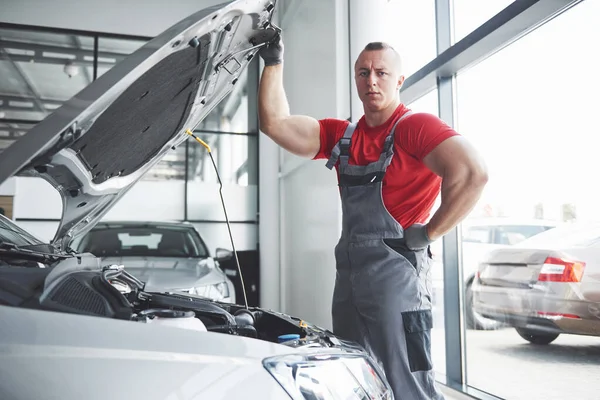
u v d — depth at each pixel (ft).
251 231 18.52
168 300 4.08
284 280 17.90
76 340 2.37
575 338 7.74
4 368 2.22
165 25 18.34
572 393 7.76
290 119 5.73
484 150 9.71
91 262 4.13
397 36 11.66
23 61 17.38
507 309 9.25
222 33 3.36
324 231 13.30
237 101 18.80
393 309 4.70
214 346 2.60
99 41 17.88
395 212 5.02
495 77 9.31
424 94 11.27
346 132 5.41
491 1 8.95
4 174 2.30
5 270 3.01
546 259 8.27
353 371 3.08
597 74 7.06
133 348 2.40
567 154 7.68
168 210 17.81
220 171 18.42
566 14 7.55
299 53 16.30
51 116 2.37
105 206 4.81
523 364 8.77
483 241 9.95
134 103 3.09
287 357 2.74
